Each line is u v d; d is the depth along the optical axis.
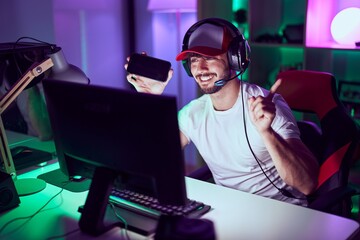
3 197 1.50
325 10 3.01
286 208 1.46
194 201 1.47
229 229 1.33
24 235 1.35
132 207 1.46
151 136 1.21
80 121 1.36
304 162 1.62
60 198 1.60
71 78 1.73
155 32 3.94
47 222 1.43
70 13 3.52
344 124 1.83
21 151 1.87
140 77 1.91
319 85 1.91
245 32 3.31
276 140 1.54
